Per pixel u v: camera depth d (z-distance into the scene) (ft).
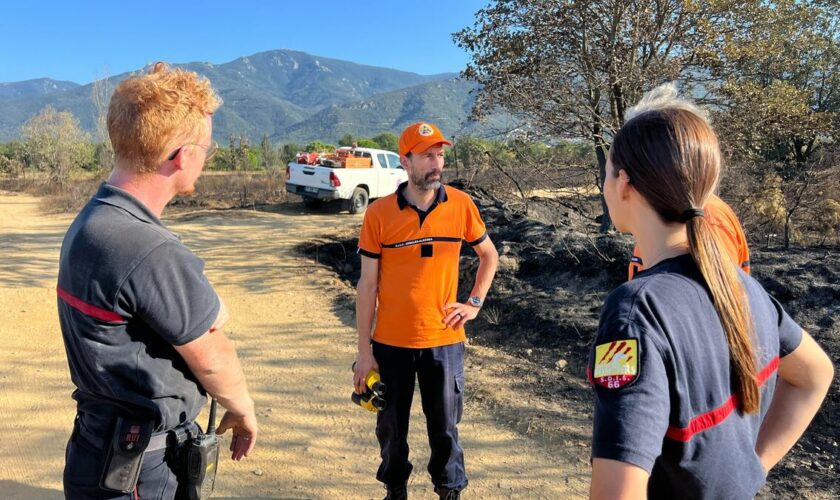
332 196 50.72
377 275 9.83
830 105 49.06
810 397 4.75
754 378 4.10
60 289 5.62
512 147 30.35
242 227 43.62
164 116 5.64
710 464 3.97
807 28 33.47
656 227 4.39
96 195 5.75
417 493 11.38
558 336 18.65
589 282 21.71
